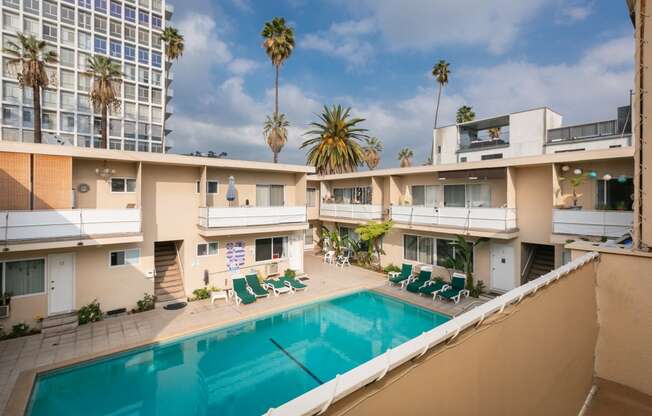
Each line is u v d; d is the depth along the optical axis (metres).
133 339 11.16
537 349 3.27
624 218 11.30
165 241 15.87
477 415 2.47
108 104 27.06
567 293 3.94
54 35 47.50
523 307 3.02
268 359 10.68
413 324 13.40
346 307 15.18
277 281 17.09
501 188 15.71
